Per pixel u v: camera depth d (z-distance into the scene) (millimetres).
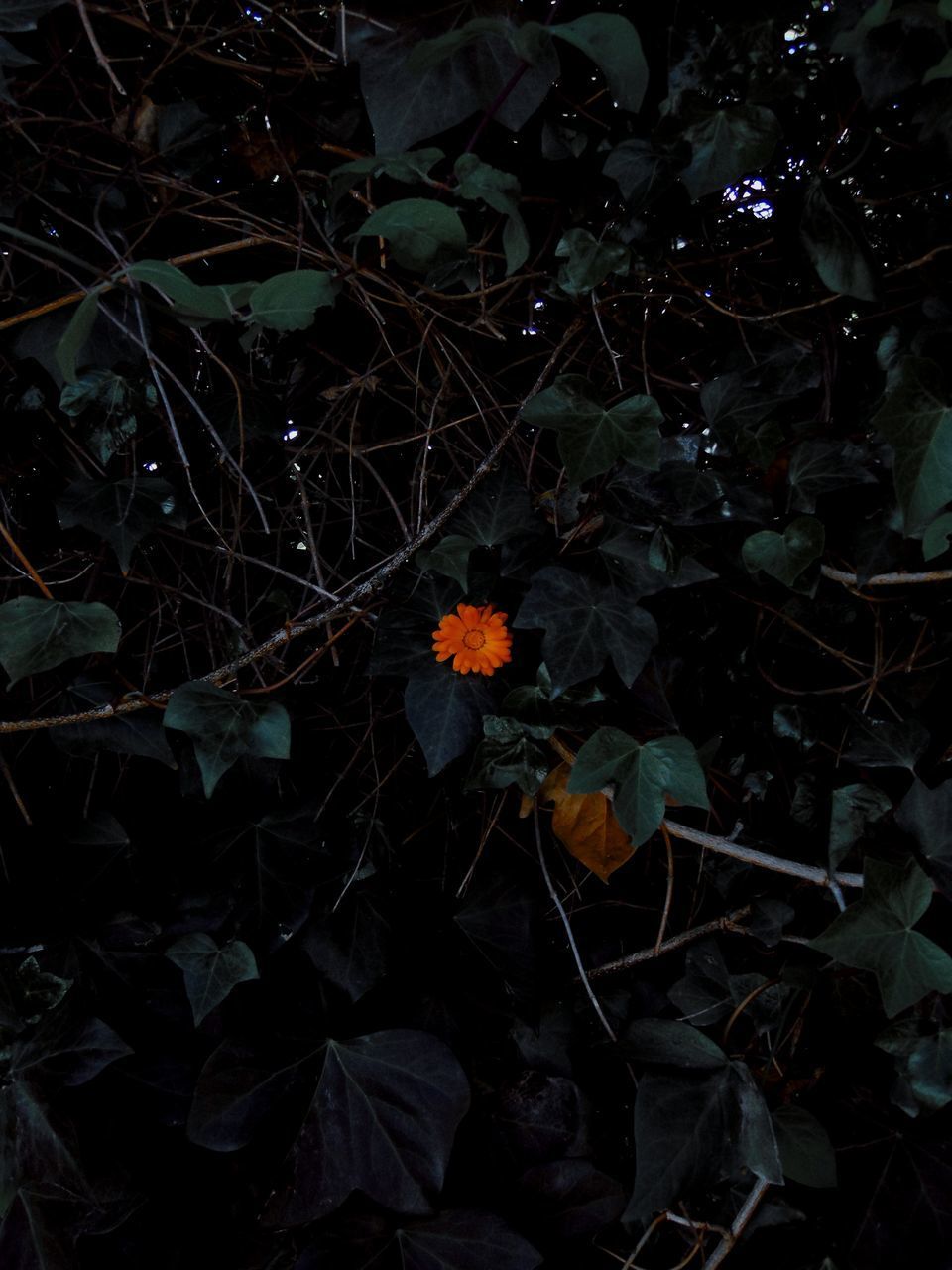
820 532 711
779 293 757
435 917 807
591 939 830
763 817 779
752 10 661
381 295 755
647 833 699
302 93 715
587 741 698
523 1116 790
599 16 608
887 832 728
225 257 750
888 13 631
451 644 706
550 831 823
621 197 719
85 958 761
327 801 790
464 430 779
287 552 788
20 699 745
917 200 727
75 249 716
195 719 696
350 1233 736
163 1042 764
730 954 796
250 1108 730
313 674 788
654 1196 723
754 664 777
